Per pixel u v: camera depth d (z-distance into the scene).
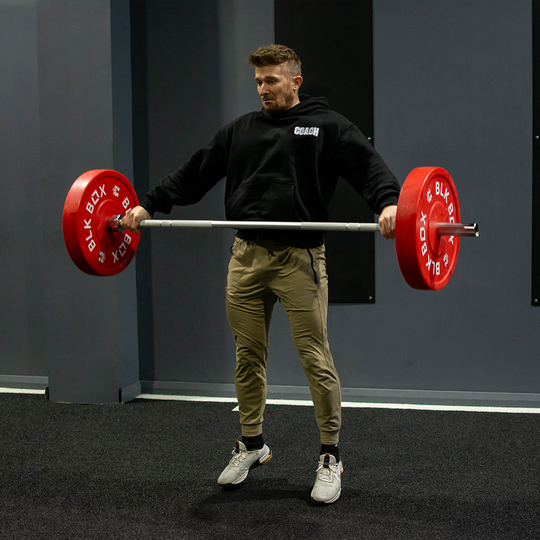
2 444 2.38
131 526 1.70
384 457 2.20
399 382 2.91
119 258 2.04
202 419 2.69
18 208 3.21
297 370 2.99
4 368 3.29
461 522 1.69
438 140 2.80
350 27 2.83
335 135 1.77
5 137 3.19
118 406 2.91
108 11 2.82
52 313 2.97
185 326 3.10
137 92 3.06
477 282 2.81
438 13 2.76
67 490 1.95
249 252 1.83
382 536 1.62
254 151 1.80
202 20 2.97
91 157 2.89
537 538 1.59
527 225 2.75
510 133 2.74
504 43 2.72
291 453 2.25
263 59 1.73
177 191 1.97
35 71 3.13
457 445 2.31
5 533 1.66
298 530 1.66
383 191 1.65
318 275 1.82
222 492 1.92
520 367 2.80
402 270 1.57
